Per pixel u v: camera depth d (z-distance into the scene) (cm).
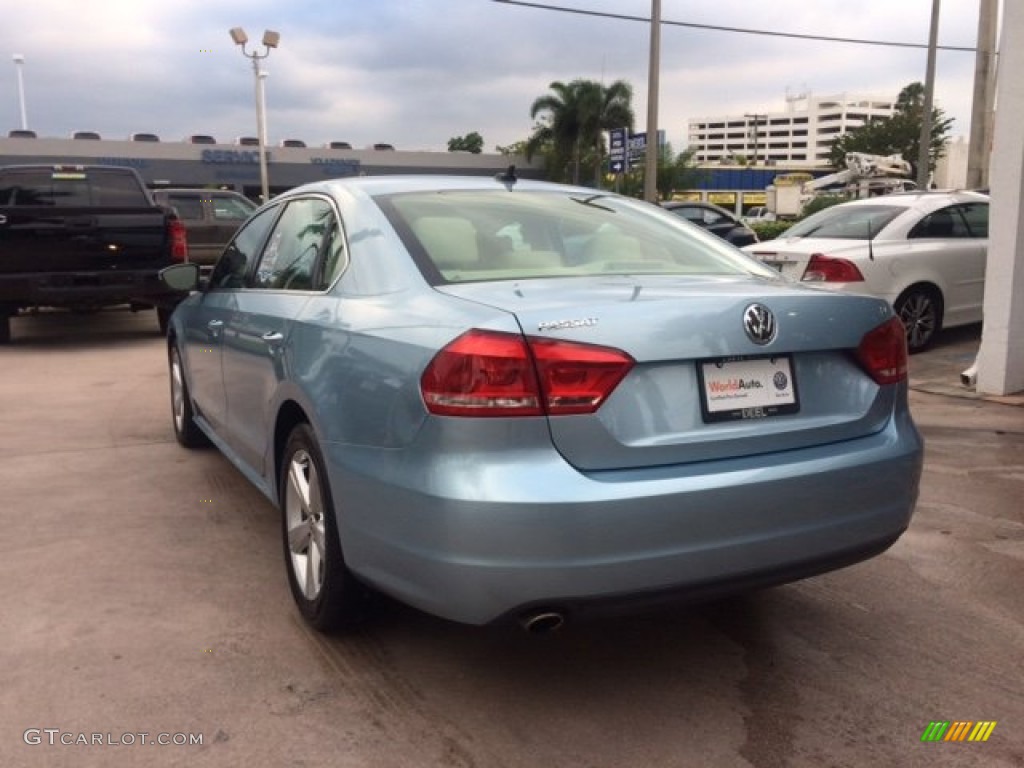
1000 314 738
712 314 283
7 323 1096
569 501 256
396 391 282
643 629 356
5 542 439
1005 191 721
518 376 261
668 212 436
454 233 346
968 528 459
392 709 298
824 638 349
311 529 343
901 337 331
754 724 291
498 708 299
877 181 3231
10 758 268
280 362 366
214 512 484
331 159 5353
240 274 482
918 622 362
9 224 983
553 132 4769
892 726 290
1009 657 334
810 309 303
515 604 261
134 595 380
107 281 1028
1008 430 641
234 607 370
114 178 1091
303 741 279
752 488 277
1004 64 707
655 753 276
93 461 582
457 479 262
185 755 271
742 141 15438
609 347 268
